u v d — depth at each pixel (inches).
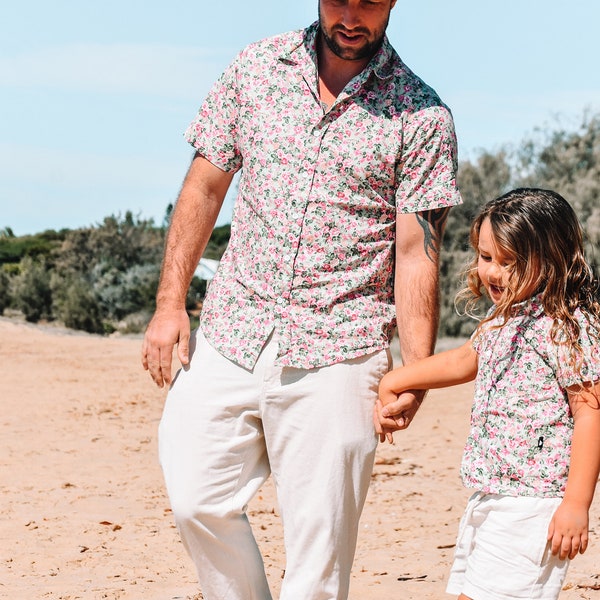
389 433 191.0
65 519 353.1
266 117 191.2
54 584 273.0
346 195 187.2
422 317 189.0
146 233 2699.3
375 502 382.3
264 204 190.4
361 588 268.7
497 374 176.6
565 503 167.6
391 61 190.4
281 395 189.6
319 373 187.5
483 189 1461.6
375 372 189.8
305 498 189.5
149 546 316.8
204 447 194.2
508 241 174.7
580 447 168.6
